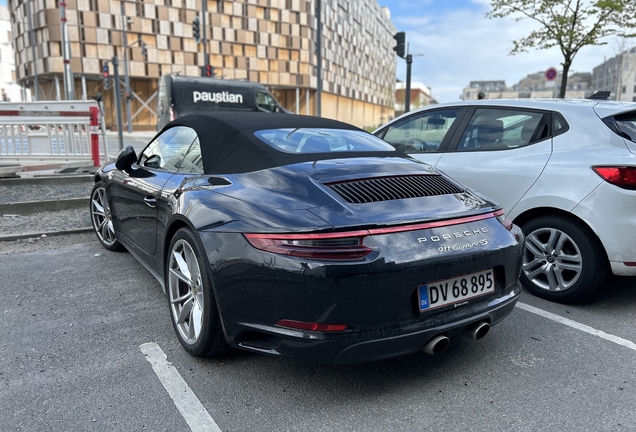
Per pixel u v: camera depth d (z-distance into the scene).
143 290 3.80
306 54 52.31
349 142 3.29
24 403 2.30
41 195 6.93
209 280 2.47
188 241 2.65
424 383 2.59
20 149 8.70
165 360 2.74
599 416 2.31
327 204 2.32
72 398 2.35
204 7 26.78
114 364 2.68
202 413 2.27
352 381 2.59
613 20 10.63
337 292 2.11
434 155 4.60
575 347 3.04
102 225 4.84
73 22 39.41
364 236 2.19
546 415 2.31
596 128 3.66
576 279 3.60
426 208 2.47
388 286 2.18
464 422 2.25
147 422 2.19
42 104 8.58
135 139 25.81
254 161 2.80
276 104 23.16
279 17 50.12
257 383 2.54
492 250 2.51
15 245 5.00
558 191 3.61
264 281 2.21
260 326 2.26
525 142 4.02
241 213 2.39
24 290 3.76
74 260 4.54
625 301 3.82
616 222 3.33
